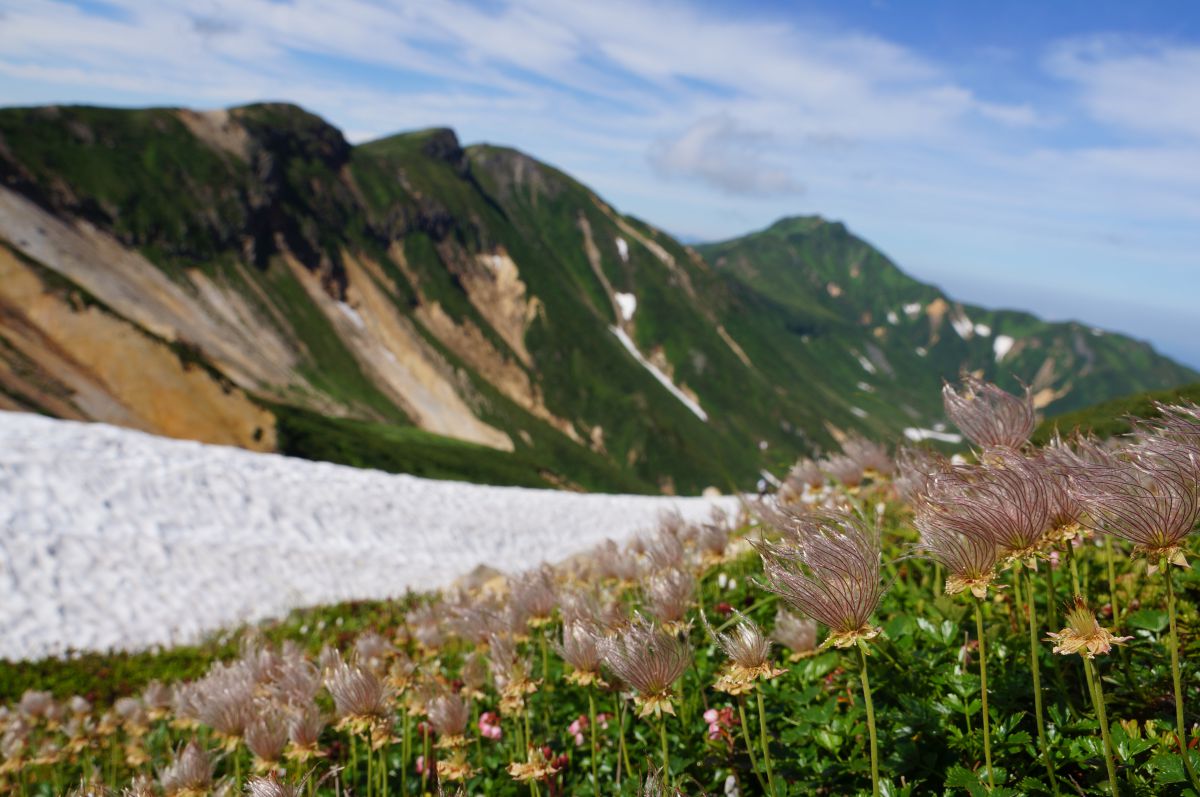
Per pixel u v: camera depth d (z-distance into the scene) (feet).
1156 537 8.51
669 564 16.35
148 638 60.23
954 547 9.60
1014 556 9.32
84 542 72.33
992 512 9.25
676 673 11.31
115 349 361.51
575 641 13.15
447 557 97.60
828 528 9.91
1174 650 8.74
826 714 12.85
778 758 13.33
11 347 335.06
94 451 92.68
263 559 81.15
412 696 16.15
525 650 16.80
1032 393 12.00
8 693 44.11
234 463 105.19
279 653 18.48
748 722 14.49
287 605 68.23
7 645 54.95
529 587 16.93
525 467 577.84
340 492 107.45
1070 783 10.38
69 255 554.46
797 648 14.49
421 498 115.65
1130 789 9.55
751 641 10.80
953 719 12.05
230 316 631.15
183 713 17.33
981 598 9.84
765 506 18.21
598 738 16.35
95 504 80.02
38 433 93.61
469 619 17.84
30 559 66.59
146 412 346.54
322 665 15.37
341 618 52.44
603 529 124.47
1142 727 11.24
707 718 14.37
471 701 17.19
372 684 14.19
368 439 490.90
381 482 117.91
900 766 11.53
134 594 67.26
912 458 15.66
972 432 12.17
